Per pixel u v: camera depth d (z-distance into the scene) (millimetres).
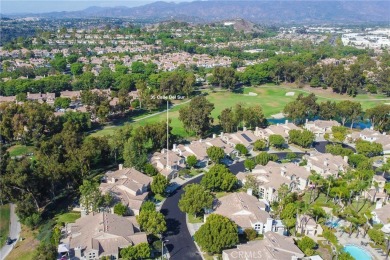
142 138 172750
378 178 144375
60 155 150000
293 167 151875
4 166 135750
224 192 140500
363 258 104625
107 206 121188
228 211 117500
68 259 97312
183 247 108438
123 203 122938
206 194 121812
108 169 161000
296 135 191125
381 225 116062
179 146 174875
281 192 128375
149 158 164500
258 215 115250
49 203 135625
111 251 99375
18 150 185250
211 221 106062
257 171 150875
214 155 164000
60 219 123375
